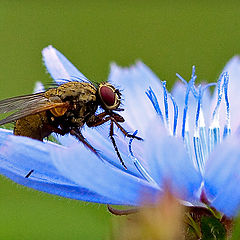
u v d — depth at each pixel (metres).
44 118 0.12
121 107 0.13
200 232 0.12
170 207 0.11
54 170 0.11
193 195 0.12
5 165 0.12
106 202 0.12
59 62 0.13
